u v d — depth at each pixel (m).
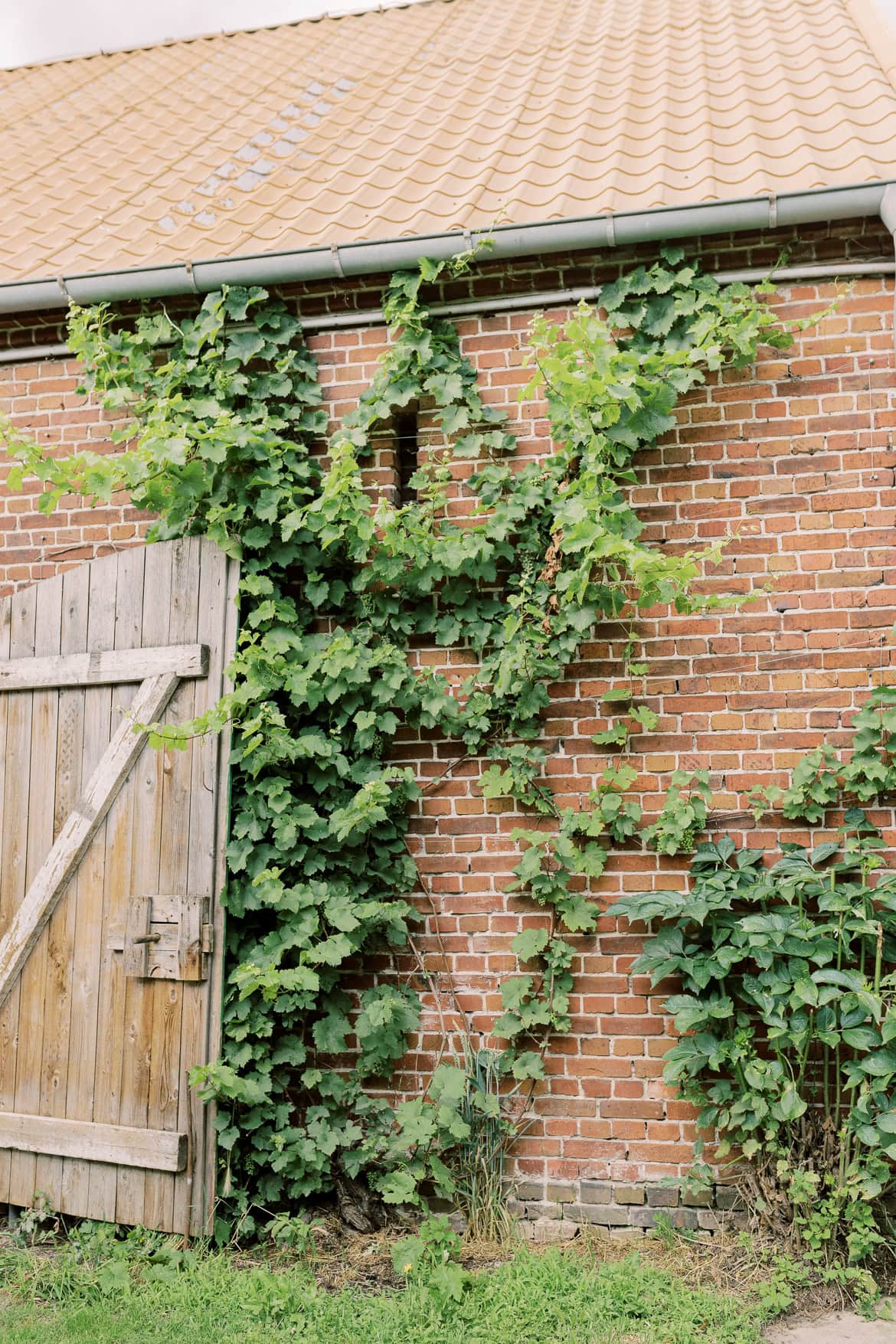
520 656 4.19
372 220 4.74
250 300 4.60
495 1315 3.39
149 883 4.30
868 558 4.20
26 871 4.53
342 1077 4.35
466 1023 4.34
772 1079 3.73
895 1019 3.56
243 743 4.29
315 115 6.39
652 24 6.63
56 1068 4.36
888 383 4.23
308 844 4.32
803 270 4.28
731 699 4.25
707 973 3.90
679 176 4.55
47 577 4.94
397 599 4.51
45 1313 3.53
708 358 4.15
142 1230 4.09
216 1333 3.32
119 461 4.23
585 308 4.11
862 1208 3.58
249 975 4.00
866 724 4.06
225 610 4.34
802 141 4.58
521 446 4.53
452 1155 4.24
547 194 4.67
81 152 6.58
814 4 6.34
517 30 7.12
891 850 4.09
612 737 4.25
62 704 4.57
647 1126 4.14
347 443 4.24
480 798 4.42
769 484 4.29
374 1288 3.66
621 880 4.27
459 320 4.62
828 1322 3.38
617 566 4.36
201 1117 4.11
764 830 4.20
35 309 4.89
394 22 7.81
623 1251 3.90
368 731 4.36
